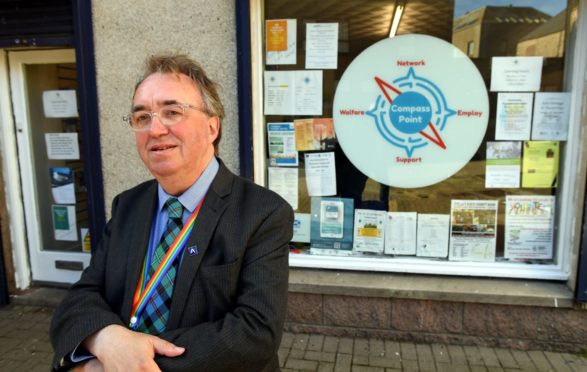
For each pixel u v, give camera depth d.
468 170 3.24
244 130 3.24
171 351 1.16
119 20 3.28
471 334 3.18
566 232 3.11
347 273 3.35
